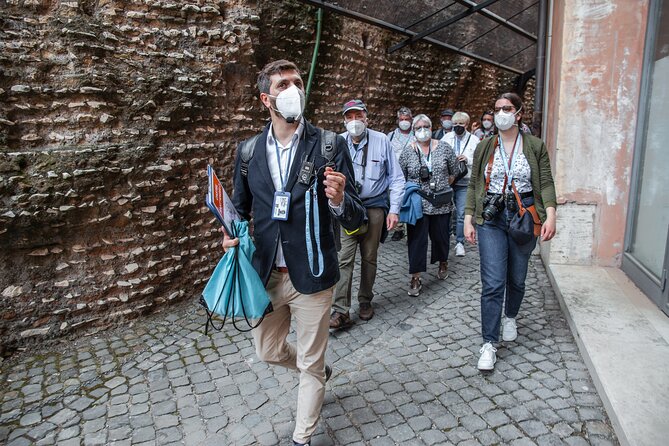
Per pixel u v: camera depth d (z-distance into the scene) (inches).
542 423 96.9
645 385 99.5
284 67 81.7
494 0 233.5
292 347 98.1
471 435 94.9
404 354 128.1
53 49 131.3
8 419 105.5
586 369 115.0
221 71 170.6
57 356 131.6
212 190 77.5
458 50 313.0
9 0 125.0
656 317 130.1
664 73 140.6
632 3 154.5
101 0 139.9
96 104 138.3
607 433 92.8
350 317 153.3
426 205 168.1
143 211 151.8
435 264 204.5
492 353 116.0
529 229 114.0
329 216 85.2
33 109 129.3
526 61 402.9
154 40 151.3
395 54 300.5
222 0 170.2
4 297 128.0
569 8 159.8
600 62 159.9
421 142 171.5
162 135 155.3
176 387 116.3
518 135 118.3
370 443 94.0
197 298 169.5
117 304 147.7
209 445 95.8
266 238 85.4
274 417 103.8
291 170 83.0
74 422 104.1
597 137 164.2
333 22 233.6
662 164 139.6
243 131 185.5
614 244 169.5
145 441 97.6
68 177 132.3
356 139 143.6
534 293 163.2
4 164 123.2
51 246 135.3
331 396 110.0
